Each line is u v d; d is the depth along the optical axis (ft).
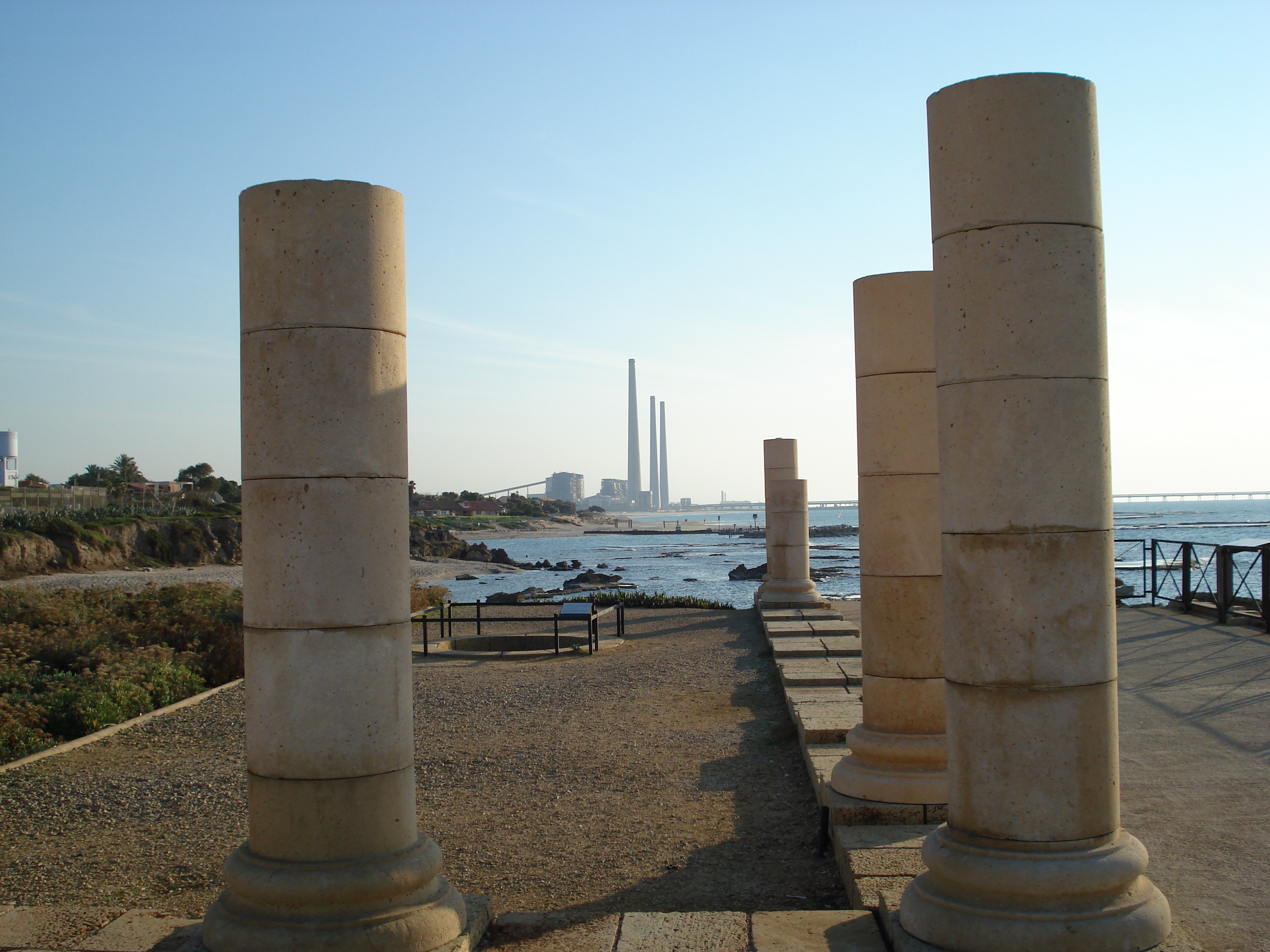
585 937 18.76
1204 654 46.88
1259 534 336.49
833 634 58.85
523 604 60.70
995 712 16.79
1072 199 16.81
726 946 17.88
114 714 40.42
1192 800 25.48
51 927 19.45
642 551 367.86
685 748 35.14
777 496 75.61
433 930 17.78
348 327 18.26
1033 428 16.62
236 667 52.01
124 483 274.16
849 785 24.95
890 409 25.81
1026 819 16.56
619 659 55.47
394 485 18.95
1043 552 16.58
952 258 17.37
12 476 304.71
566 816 28.07
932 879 17.46
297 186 18.15
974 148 17.02
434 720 40.98
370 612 18.38
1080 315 16.79
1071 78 16.96
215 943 17.65
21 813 28.81
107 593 65.51
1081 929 15.88
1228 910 18.88
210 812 28.84
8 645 48.67
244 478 18.80
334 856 17.94
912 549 25.57
